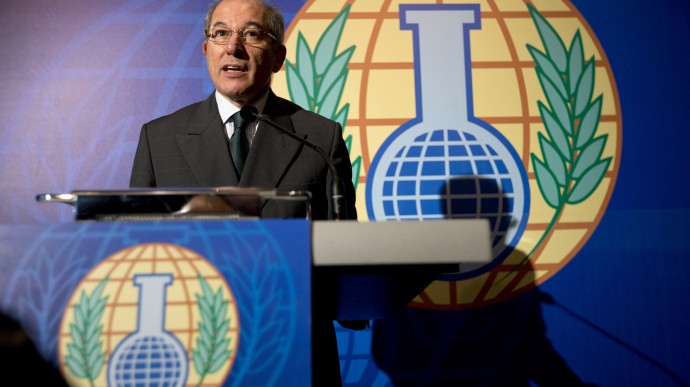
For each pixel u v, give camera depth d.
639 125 2.70
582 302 2.57
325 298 1.45
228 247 0.90
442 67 2.69
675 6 2.78
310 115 1.92
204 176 1.74
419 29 2.71
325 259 0.91
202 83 2.61
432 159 2.63
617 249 2.61
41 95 2.54
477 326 2.53
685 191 2.66
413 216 2.60
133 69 2.60
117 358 0.86
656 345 2.56
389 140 2.63
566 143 2.67
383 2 2.71
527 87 2.70
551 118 2.68
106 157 2.53
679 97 2.72
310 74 2.64
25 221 2.46
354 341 2.50
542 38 2.73
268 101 1.92
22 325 0.85
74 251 0.88
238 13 1.91
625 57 2.74
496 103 2.68
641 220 2.63
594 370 2.54
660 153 2.68
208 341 0.87
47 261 0.87
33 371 0.84
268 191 1.07
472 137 2.65
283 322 0.88
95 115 2.55
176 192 1.05
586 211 2.63
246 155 1.79
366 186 2.60
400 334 2.51
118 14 2.63
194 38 2.64
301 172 1.75
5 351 0.84
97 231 0.89
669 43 2.75
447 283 2.55
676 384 2.54
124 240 0.89
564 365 2.53
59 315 0.86
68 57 2.58
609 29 2.75
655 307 2.58
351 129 2.63
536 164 2.65
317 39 2.67
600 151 2.67
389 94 2.66
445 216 2.60
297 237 0.91
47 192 2.48
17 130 2.51
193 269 0.89
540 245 2.60
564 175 2.65
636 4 2.77
